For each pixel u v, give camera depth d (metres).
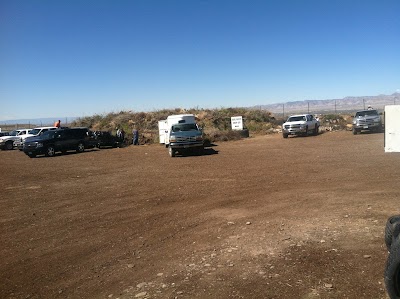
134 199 9.84
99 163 19.42
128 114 53.25
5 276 5.21
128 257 5.64
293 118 32.69
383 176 10.88
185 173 14.12
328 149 19.78
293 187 10.16
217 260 5.23
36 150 24.64
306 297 3.98
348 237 5.77
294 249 5.43
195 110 54.25
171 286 4.50
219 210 8.16
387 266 3.50
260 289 4.24
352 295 3.97
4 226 7.77
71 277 5.03
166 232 6.78
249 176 12.48
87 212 8.64
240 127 37.03
